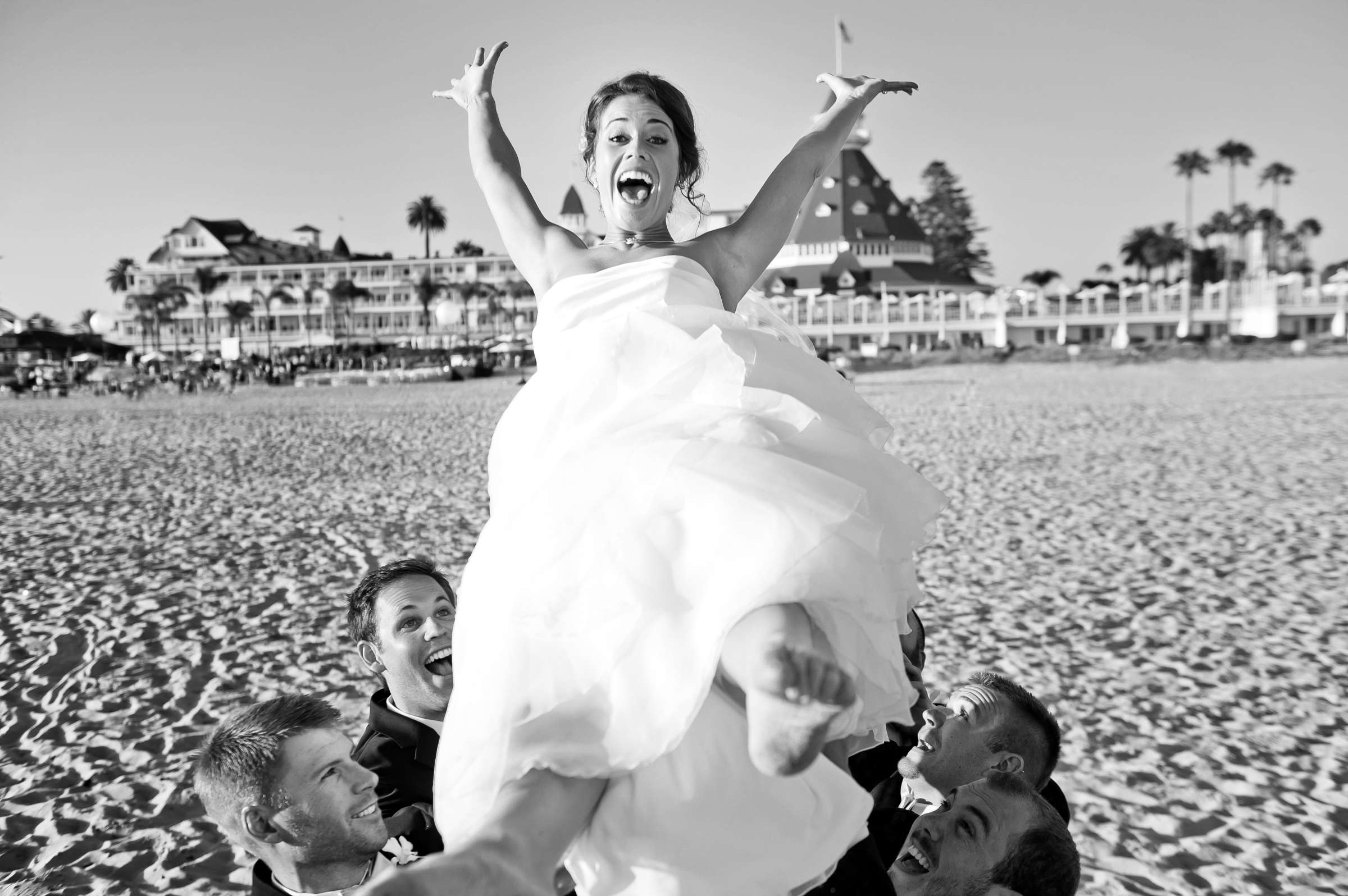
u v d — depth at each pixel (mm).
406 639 3004
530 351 77375
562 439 1785
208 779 2469
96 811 5656
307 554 12438
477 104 2516
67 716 7043
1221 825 5609
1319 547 12602
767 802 1661
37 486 18734
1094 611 9719
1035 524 14156
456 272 120688
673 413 1752
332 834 2467
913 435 26625
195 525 14453
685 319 1886
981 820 2408
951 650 8516
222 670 7973
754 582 1498
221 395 54031
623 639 1549
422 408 39531
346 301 116250
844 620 1570
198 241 128125
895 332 95812
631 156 2219
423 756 3004
